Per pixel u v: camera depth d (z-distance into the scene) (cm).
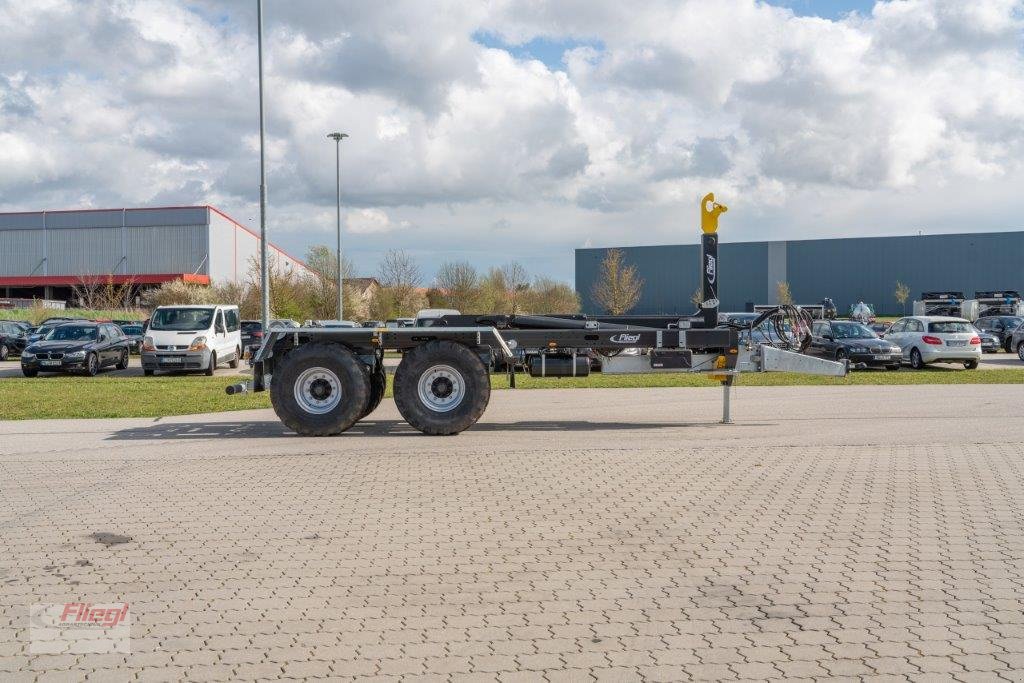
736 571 545
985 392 1680
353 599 497
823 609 478
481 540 616
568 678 393
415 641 436
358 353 1164
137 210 6831
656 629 450
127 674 400
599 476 842
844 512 696
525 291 4519
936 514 689
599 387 1859
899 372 2261
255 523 666
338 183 3728
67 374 2450
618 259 5941
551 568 552
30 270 6988
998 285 7062
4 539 624
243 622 463
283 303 4331
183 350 2292
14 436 1134
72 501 742
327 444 1048
